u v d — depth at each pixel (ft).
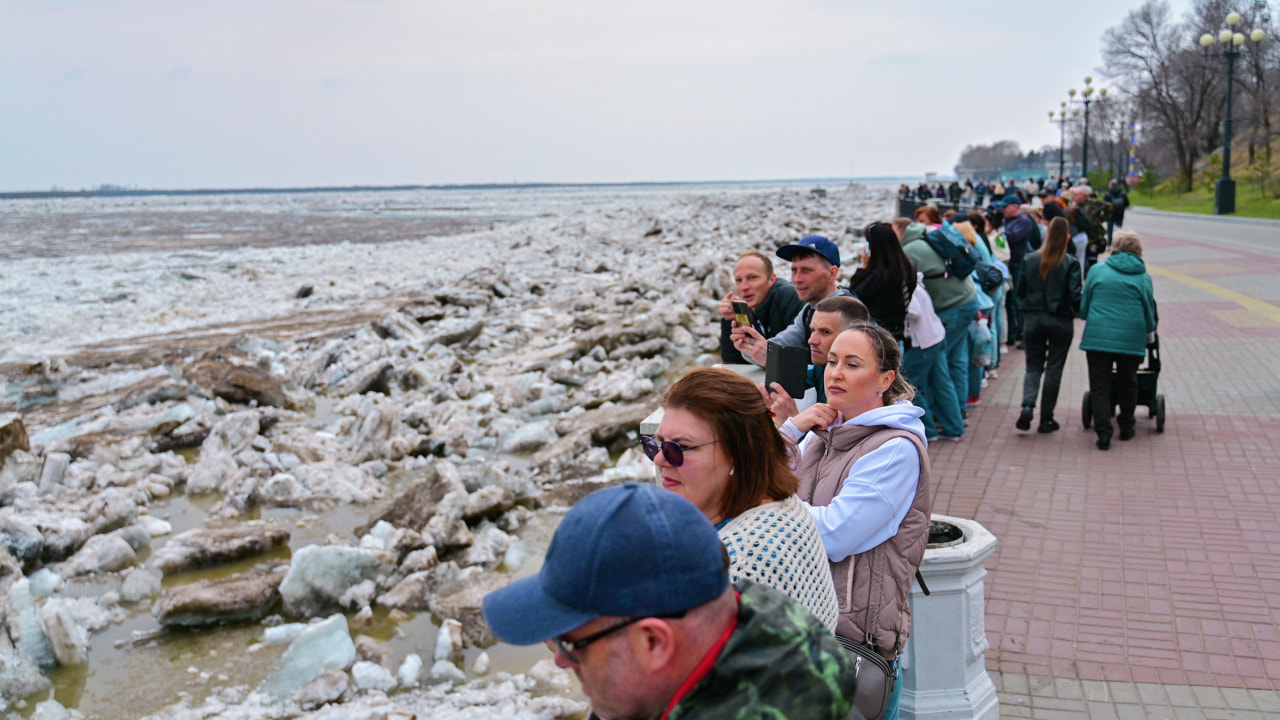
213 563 21.58
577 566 5.08
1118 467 23.94
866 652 9.30
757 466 7.88
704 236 105.29
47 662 16.97
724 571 5.30
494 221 217.97
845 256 79.51
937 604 12.59
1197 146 209.36
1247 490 21.89
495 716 15.08
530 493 25.77
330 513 25.55
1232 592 16.92
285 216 287.28
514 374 40.86
